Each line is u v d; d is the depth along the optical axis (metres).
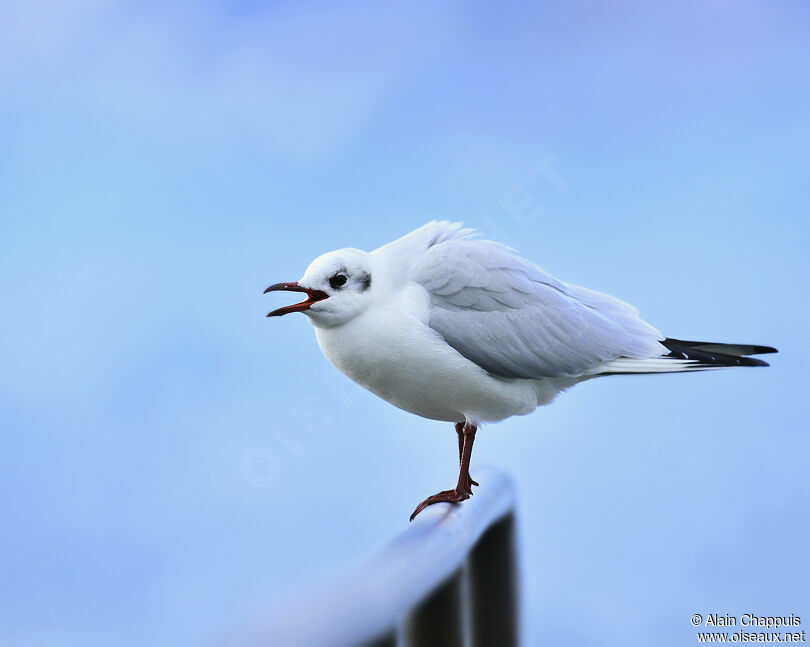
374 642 3.25
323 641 2.90
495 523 5.84
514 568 5.86
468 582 5.58
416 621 4.28
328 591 3.09
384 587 3.45
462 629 4.63
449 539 4.66
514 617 5.64
